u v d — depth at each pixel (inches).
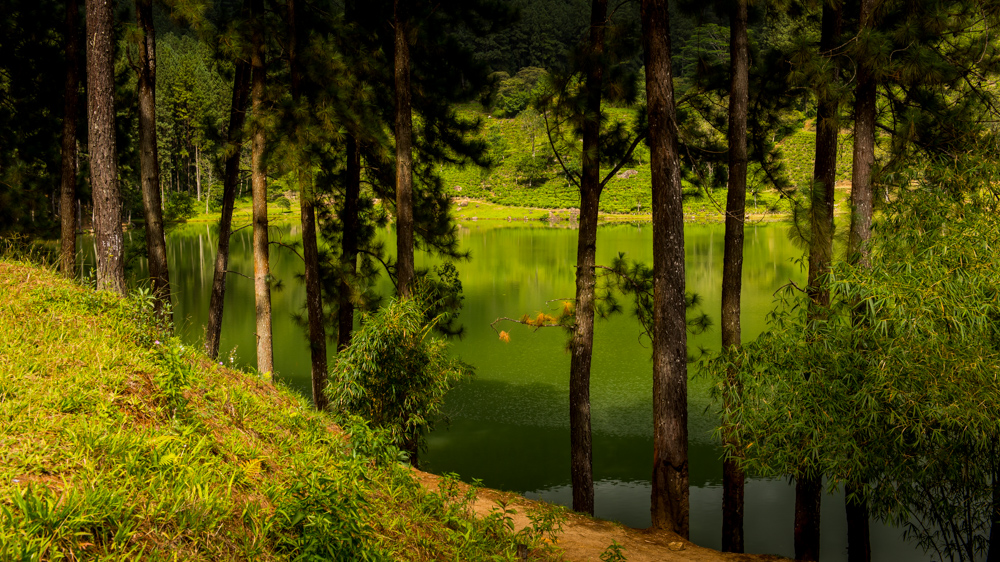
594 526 305.3
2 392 142.1
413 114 631.2
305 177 484.7
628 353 966.4
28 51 643.5
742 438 285.6
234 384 223.1
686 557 277.9
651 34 332.2
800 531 372.8
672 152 334.6
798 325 273.0
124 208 1491.1
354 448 206.4
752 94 446.9
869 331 247.4
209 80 3452.3
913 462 247.9
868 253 292.7
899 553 391.5
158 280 493.4
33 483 113.0
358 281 565.0
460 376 347.3
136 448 134.7
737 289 385.4
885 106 427.2
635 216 3828.7
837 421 252.1
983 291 235.5
